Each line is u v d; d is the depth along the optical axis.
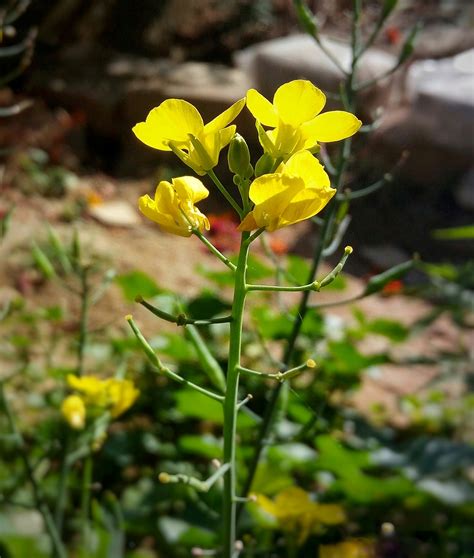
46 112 0.57
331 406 0.26
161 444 0.26
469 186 0.60
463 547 0.20
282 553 0.18
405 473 0.21
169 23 0.69
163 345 0.25
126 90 0.60
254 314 0.26
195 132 0.10
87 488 0.17
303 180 0.09
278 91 0.09
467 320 0.41
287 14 0.75
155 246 0.46
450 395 0.34
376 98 0.59
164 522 0.19
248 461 0.20
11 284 0.37
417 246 0.56
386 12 0.16
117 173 0.58
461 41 0.76
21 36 0.62
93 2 0.64
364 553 0.17
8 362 0.28
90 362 0.29
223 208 0.53
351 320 0.40
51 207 0.49
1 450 0.22
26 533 0.19
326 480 0.22
